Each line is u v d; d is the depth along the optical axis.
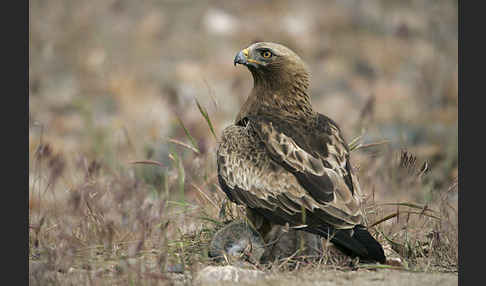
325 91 27.42
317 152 11.27
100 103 25.12
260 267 10.93
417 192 14.31
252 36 31.14
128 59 29.48
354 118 23.84
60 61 28.88
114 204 11.48
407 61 29.45
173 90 21.86
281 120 11.93
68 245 10.73
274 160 11.30
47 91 26.52
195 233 12.38
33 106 24.91
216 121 20.19
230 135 12.05
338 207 10.65
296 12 33.22
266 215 11.27
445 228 12.14
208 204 13.38
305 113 12.36
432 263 11.47
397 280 10.29
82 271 10.49
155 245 11.19
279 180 11.12
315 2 34.25
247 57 12.49
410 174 14.27
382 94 26.53
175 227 11.88
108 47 30.14
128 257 10.33
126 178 12.62
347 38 31.42
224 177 11.80
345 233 10.52
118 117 23.20
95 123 22.16
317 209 10.75
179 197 14.47
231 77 27.47
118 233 11.20
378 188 14.47
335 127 12.01
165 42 30.73
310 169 10.96
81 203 11.45
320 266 10.92
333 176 10.93
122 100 25.25
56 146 20.06
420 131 21.56
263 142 11.52
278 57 12.36
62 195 14.05
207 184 13.80
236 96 24.80
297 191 10.96
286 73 12.38
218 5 33.56
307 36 31.31
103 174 14.40
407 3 33.81
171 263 10.75
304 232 11.23
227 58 29.30
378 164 14.83
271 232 11.56
